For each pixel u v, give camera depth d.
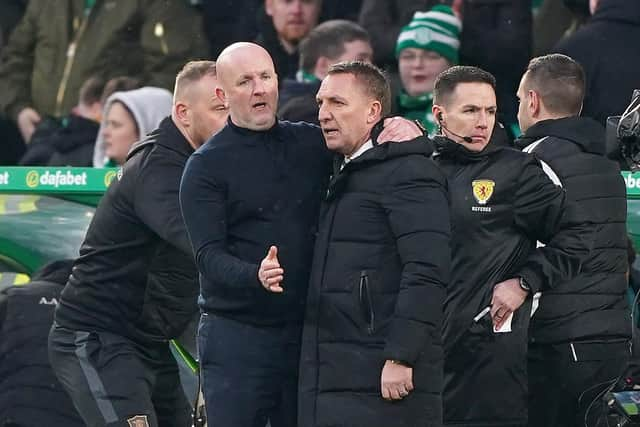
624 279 22.25
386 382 18.62
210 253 19.22
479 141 20.84
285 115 27.53
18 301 23.84
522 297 20.72
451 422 20.92
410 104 29.78
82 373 21.48
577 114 22.31
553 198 20.89
